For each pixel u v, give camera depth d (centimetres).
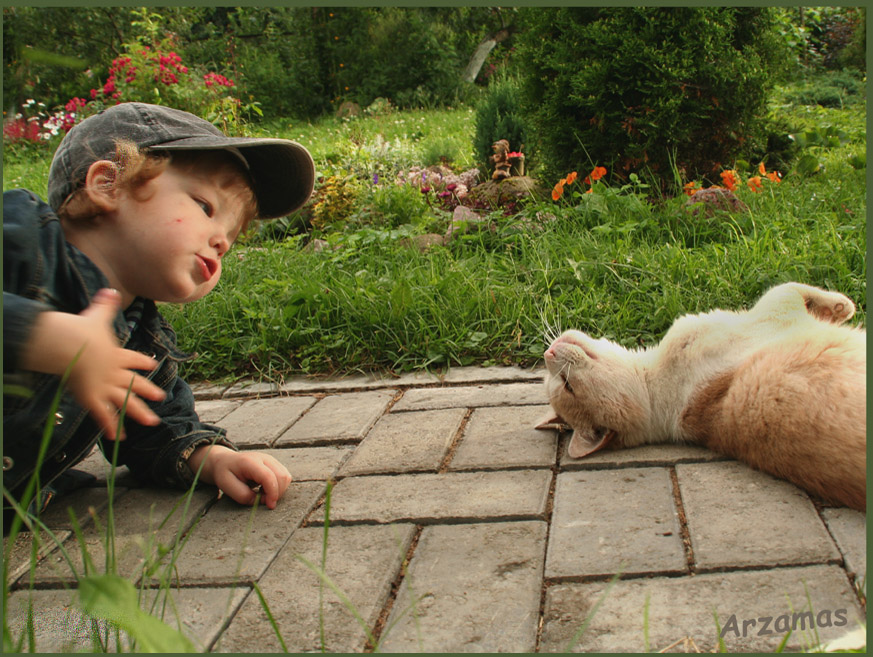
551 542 190
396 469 247
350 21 2273
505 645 149
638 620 154
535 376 339
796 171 734
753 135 640
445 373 356
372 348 380
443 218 638
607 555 181
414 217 646
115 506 238
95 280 197
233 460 231
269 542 203
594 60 592
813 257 412
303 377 374
